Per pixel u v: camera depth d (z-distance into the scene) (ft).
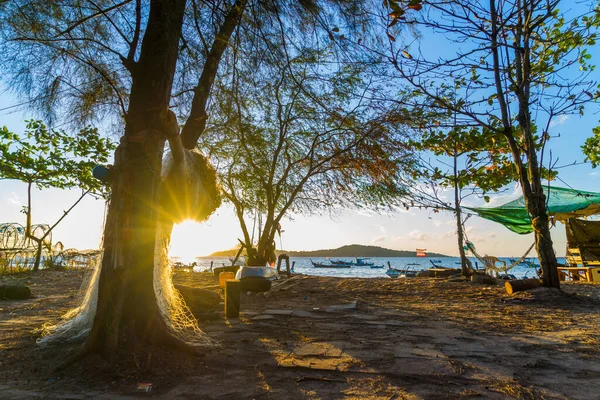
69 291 36.06
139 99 15.92
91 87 23.08
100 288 14.42
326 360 14.51
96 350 13.78
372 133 38.88
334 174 44.11
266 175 46.03
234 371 13.26
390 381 12.42
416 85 27.02
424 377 12.79
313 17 18.88
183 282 44.98
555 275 34.30
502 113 35.27
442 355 15.24
